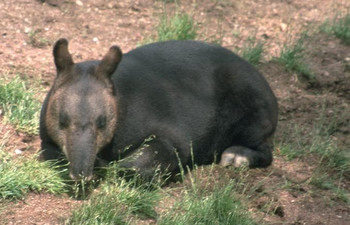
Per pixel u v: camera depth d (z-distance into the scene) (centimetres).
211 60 1148
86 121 912
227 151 1140
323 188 1098
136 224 895
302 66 1488
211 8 1692
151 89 1046
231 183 1013
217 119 1124
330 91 1456
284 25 1672
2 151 1005
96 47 1456
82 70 963
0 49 1364
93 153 899
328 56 1573
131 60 1073
